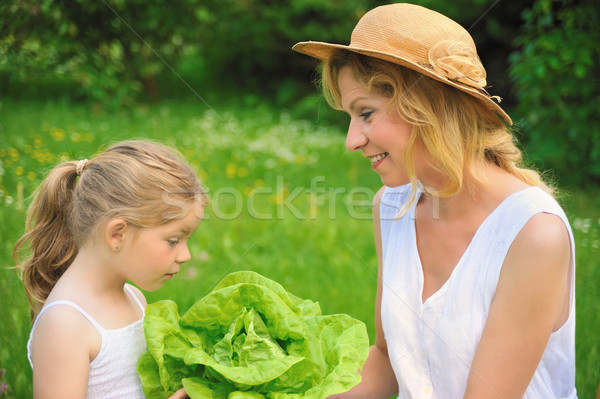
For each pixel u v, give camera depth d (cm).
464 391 151
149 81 855
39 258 157
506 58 826
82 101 739
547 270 140
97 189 146
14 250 159
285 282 335
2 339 250
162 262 148
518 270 143
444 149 146
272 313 137
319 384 132
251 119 819
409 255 164
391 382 178
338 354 138
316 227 409
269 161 558
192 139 601
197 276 330
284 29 1016
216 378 132
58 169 158
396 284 163
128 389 147
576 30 536
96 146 536
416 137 151
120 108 734
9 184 396
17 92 714
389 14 151
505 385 143
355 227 418
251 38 1039
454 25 153
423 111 145
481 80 150
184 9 826
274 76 1066
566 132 553
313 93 941
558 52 534
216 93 1015
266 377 123
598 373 249
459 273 152
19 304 275
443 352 153
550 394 153
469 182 153
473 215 155
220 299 139
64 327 138
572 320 151
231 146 582
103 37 717
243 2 1026
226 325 141
